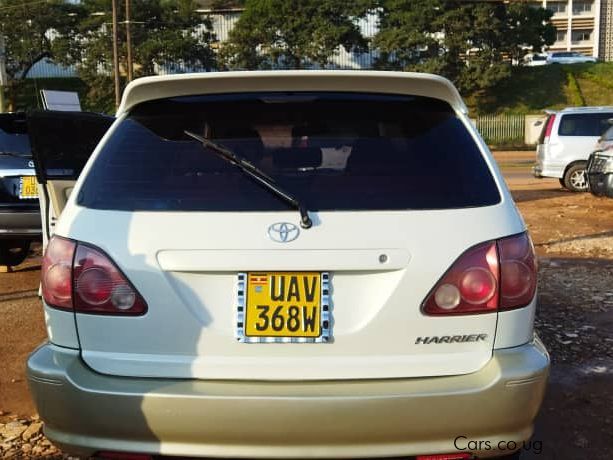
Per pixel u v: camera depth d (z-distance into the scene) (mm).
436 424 2291
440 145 2625
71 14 37250
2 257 7082
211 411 2271
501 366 2348
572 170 14531
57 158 4254
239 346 2365
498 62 37781
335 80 2674
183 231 2395
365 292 2369
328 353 2359
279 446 2293
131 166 2607
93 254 2428
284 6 34938
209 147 2609
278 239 2354
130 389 2318
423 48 37219
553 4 68250
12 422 3588
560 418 3650
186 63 37219
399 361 2361
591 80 40906
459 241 2393
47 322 2525
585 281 6438
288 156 2584
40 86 40031
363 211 2418
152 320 2383
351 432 2275
